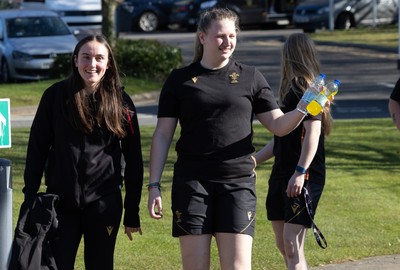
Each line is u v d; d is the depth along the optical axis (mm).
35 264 5449
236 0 41438
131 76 24469
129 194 6020
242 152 5848
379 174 11414
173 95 5934
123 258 8078
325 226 9234
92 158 5793
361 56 30641
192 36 38812
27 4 32562
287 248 6504
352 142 13367
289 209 6461
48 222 5555
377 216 9680
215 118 5816
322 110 5922
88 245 5914
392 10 41000
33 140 5906
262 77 6020
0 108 5625
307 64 6441
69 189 5773
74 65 5867
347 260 8273
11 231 5562
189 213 5746
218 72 5902
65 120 5793
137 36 39375
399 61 25844
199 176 5812
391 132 14289
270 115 5953
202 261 5738
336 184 10852
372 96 21281
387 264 8125
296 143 6488
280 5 42062
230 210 5738
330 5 38969
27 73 24266
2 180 5508
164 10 41469
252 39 37125
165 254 8250
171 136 6020
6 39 24891
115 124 5820
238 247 5723
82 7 32250
